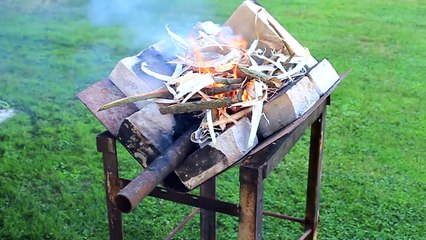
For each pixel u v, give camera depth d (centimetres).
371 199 344
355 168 385
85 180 357
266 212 277
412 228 314
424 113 484
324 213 326
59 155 387
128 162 382
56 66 576
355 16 805
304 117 194
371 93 527
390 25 762
